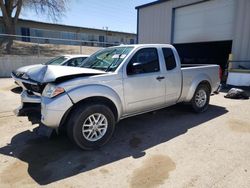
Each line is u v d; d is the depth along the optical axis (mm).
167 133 4035
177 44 13586
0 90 8398
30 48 18234
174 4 12477
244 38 9633
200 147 3434
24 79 3816
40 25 29719
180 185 2496
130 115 3977
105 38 37031
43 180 2623
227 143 3568
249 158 3072
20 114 3631
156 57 4207
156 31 13773
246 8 9398
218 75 5699
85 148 3334
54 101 3037
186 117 4980
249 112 5367
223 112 5387
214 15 10930
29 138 3832
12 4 19922
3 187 2486
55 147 3486
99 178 2658
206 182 2541
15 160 3086
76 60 8531
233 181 2551
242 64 9852
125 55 3830
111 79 3484
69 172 2791
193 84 4938
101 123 3455
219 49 15086
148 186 2490
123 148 3451
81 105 3262
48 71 3369
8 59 13734
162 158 3107
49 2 20703
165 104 4484
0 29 23234
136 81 3797
